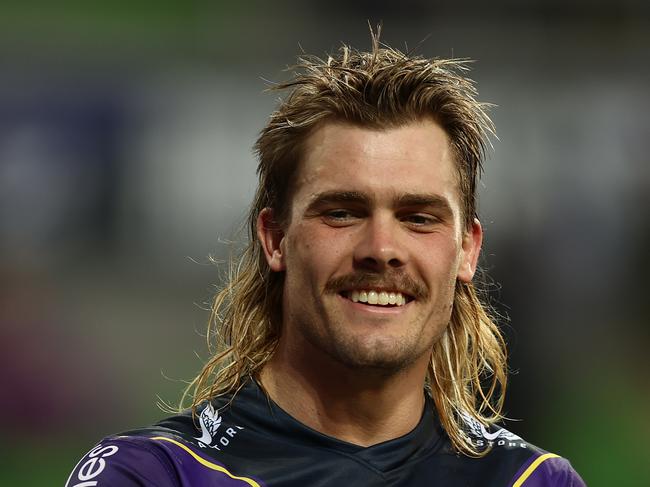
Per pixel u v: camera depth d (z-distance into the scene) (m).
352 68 10.54
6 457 39.00
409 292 9.88
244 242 12.03
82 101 47.84
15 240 46.94
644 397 40.75
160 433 10.30
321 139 10.08
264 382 10.82
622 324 42.69
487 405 11.91
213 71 49.09
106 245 47.91
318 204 9.95
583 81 47.47
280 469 10.20
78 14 50.62
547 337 35.50
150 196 48.00
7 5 50.12
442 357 11.53
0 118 47.19
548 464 11.02
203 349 45.06
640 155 45.31
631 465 37.81
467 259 10.91
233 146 47.88
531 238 40.84
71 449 40.22
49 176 47.44
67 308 46.47
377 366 9.85
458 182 10.37
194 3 51.31
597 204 44.53
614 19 49.25
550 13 49.12
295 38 49.94
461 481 10.62
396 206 9.86
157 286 47.88
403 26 49.59
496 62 48.09
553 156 45.09
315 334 10.01
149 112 48.03
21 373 42.22
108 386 44.06
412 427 10.66
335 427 10.43
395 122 10.02
